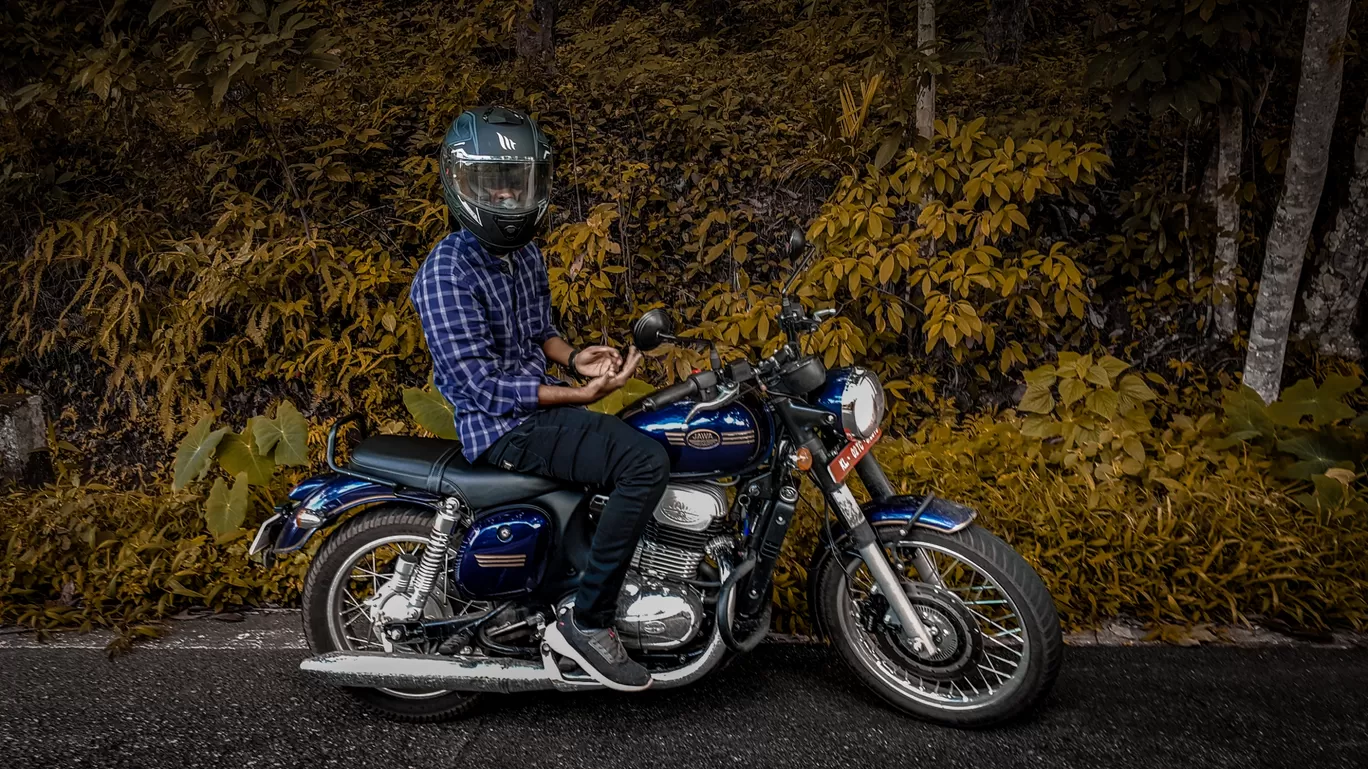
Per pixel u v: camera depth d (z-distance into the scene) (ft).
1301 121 12.92
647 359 14.92
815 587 8.85
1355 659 9.57
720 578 8.51
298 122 16.76
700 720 8.71
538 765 8.08
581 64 19.27
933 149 14.85
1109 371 12.86
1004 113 17.39
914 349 15.83
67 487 13.15
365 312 14.56
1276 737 8.25
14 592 10.91
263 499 12.62
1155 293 16.07
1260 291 13.99
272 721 8.73
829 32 17.76
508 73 18.21
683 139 16.98
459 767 8.06
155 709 8.90
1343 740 8.18
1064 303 13.94
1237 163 14.93
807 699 9.04
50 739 8.39
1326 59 12.51
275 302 14.48
